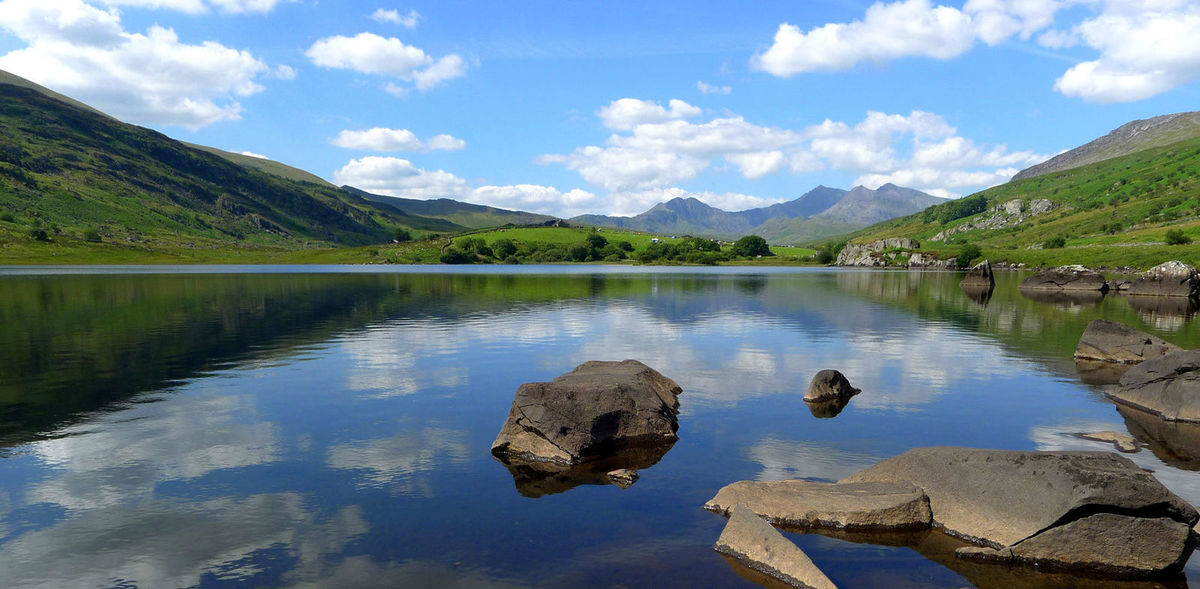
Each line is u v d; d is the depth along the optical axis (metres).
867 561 9.75
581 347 31.25
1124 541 9.53
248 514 11.30
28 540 10.20
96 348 30.45
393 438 16.16
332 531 10.63
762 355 29.00
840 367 25.98
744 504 11.41
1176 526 9.51
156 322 41.38
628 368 20.88
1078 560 9.65
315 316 45.72
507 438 15.21
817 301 61.09
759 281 106.81
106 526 10.74
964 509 10.89
